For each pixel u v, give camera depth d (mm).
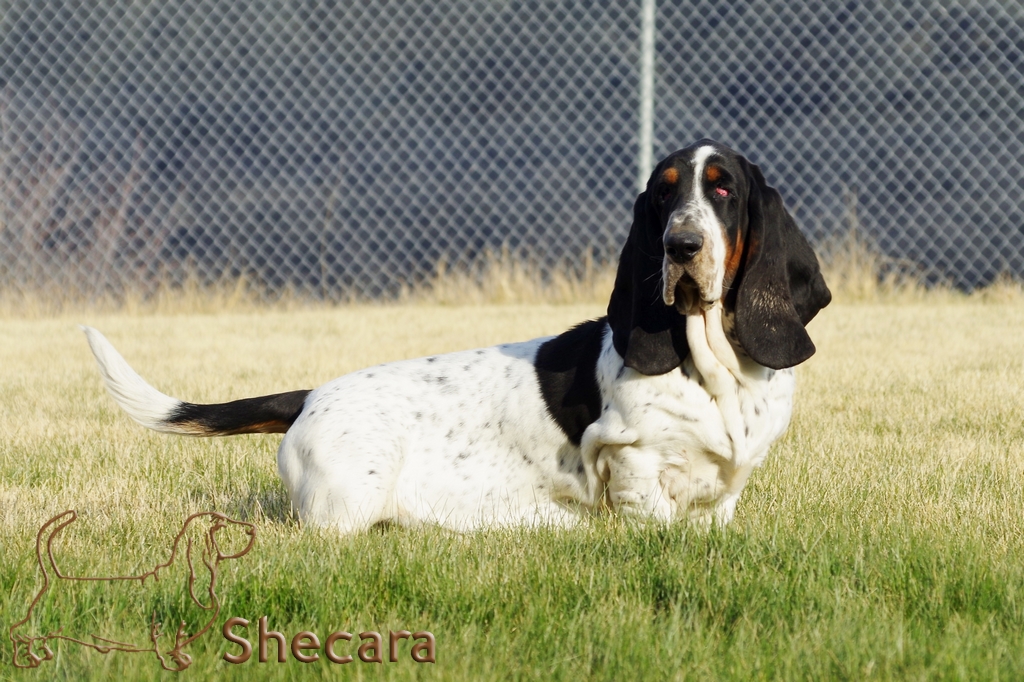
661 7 22219
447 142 24609
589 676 4293
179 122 24547
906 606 4980
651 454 6238
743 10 24125
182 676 4250
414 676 4180
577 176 23391
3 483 7898
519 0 23297
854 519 6570
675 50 24109
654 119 22578
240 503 7426
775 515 6594
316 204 23828
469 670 4273
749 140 22703
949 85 22203
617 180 22234
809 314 6348
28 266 21328
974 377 11969
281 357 14273
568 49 24766
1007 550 5746
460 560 5555
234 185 24062
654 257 6113
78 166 22609
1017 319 17016
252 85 24938
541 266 21812
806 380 12109
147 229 22922
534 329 16359
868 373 12438
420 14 22109
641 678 4238
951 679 4113
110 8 22438
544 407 6543
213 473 8320
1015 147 23859
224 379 12508
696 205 5848
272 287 22156
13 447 9195
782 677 4242
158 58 24281
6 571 5258
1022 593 4941
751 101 22125
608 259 21891
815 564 5316
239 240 24141
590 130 22172
